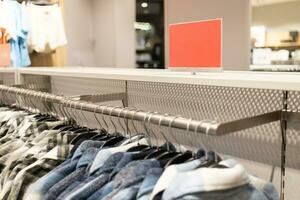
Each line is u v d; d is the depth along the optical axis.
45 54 3.54
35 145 1.14
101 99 1.23
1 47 2.03
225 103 1.08
